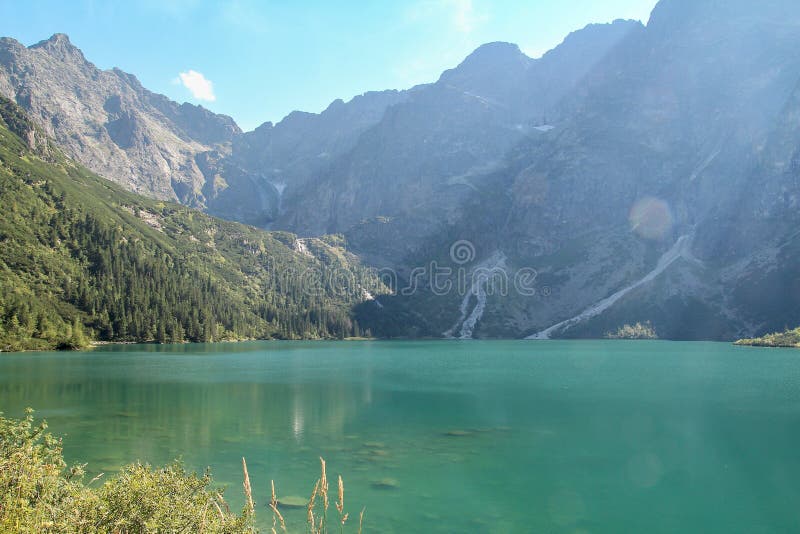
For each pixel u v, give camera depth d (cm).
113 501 1647
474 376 9544
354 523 2770
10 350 14288
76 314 17450
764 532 2758
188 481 1916
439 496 3222
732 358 13050
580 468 3812
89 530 1507
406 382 8612
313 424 5241
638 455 4131
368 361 13212
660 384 8194
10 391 7206
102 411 5856
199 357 13750
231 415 5691
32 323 15212
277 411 5922
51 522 1434
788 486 3434
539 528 2762
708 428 5034
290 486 3356
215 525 1647
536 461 3981
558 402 6531
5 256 17988
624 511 3011
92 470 3584
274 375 9581
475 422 5347
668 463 3931
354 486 3388
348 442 4531
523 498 3200
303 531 2608
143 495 1684
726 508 3072
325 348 19825
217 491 1866
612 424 5228
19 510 1425
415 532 2672
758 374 9431
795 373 9562
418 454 4169
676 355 14488
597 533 2712
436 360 13525
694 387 7775
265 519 2764
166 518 1589
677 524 2841
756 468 3819
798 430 4931
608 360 13038
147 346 17975
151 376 9131
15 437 1888
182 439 4584
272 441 4544
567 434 4844
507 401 6638
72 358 12738
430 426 5172
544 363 12381
